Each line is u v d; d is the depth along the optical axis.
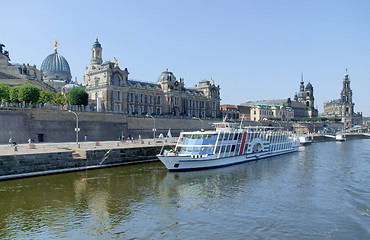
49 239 23.81
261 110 180.88
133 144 65.00
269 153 70.31
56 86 134.50
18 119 62.78
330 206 31.92
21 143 62.56
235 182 42.22
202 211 30.28
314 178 45.25
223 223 27.25
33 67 100.69
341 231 25.56
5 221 26.92
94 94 105.94
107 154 51.88
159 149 62.06
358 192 37.38
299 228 26.19
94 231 25.30
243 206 31.86
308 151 86.94
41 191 35.41
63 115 70.50
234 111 168.75
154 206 31.55
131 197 34.38
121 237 24.30
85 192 35.69
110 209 30.39
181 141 53.62
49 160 43.88
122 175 45.00
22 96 70.38
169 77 127.06
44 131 66.75
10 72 94.38
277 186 40.19
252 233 25.14
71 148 51.97
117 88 104.12
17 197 33.09
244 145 59.66
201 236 24.55
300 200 33.97
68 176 42.84
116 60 105.75
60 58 148.25
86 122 75.12
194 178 44.09
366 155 75.62
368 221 27.75
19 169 40.75
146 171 48.44
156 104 122.31
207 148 51.22
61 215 28.53
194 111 137.00
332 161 63.72
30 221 27.03
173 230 25.67
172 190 37.56
